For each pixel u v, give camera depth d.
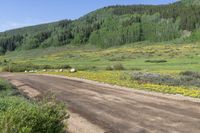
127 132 13.73
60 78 51.78
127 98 24.59
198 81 37.78
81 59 184.50
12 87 32.38
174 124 14.90
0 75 65.88
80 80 46.31
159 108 19.44
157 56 166.62
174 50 198.50
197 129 13.84
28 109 9.51
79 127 14.86
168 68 83.38
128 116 17.16
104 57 188.12
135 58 160.38
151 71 66.38
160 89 30.02
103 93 28.52
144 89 31.12
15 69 94.00
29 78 52.09
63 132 12.12
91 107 20.66
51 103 10.98
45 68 101.81
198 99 23.20
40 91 31.36
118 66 81.88
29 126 8.94
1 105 13.16
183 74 50.53
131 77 43.06
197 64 101.06
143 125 14.89
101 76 51.28
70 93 29.22
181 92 27.25
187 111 18.20
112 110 19.22
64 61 175.38
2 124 8.09
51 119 9.96
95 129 14.44
